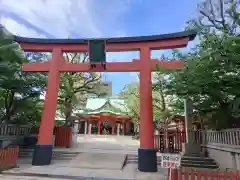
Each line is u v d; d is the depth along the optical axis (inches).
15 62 498.3
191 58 353.7
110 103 1654.8
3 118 629.3
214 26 372.5
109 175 389.4
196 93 395.9
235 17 354.9
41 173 389.1
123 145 851.4
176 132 728.3
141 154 446.0
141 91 482.6
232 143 412.5
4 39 462.0
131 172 422.6
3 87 574.2
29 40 542.6
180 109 761.6
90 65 514.3
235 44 290.8
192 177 255.4
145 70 491.5
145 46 506.3
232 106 389.7
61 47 544.7
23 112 642.2
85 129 1744.6
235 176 244.5
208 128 549.0
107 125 1969.7
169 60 480.7
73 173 397.1
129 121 1672.0
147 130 457.1
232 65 319.9
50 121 504.1
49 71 532.4
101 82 850.1
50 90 519.8
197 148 567.8
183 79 366.3
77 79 807.1
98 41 496.1
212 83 362.0
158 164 514.0
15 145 637.9
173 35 486.3
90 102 1790.1
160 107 901.2
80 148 705.0
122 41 510.3
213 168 483.2
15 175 373.1
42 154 480.7
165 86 439.8
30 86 629.0
